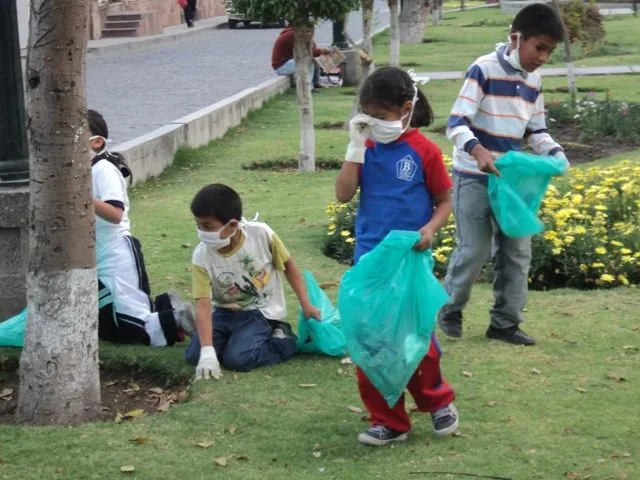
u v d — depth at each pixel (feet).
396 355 15.98
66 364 18.04
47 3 16.70
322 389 19.38
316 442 16.99
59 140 17.48
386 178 16.63
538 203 20.63
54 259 17.88
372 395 16.79
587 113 54.29
